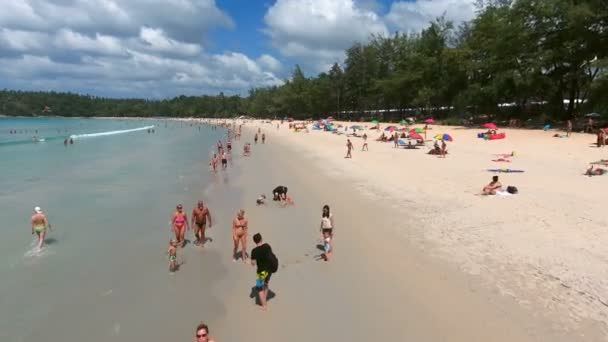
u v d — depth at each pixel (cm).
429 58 7119
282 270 1053
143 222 1505
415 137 3866
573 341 697
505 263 1009
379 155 3303
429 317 801
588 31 4103
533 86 4644
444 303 847
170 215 1598
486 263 1016
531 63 4631
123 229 1421
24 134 7969
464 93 5744
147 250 1220
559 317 767
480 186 1884
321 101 11294
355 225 1402
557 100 4828
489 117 5928
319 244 1237
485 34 5800
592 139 3375
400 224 1373
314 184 2162
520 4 4650
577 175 2041
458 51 6288
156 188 2131
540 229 1225
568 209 1410
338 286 952
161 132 8988
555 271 945
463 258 1055
